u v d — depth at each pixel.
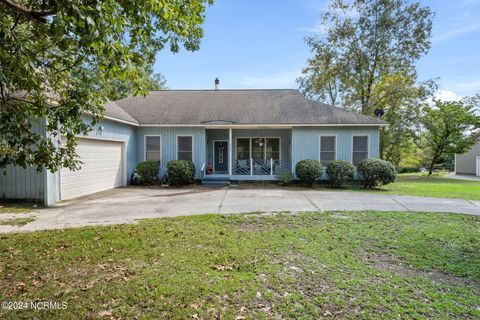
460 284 3.37
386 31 20.23
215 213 7.02
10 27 3.41
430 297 3.04
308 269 3.72
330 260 4.04
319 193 10.63
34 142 4.13
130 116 13.54
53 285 3.22
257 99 16.00
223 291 3.10
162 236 5.05
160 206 7.96
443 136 20.95
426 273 3.67
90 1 2.35
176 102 15.57
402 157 23.73
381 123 13.16
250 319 2.60
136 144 13.94
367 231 5.50
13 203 8.05
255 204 8.27
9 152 3.91
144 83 3.91
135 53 3.46
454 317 2.68
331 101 26.84
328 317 2.65
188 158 13.90
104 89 4.71
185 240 4.84
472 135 22.02
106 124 11.17
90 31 2.34
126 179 12.85
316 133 13.73
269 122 13.40
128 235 5.10
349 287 3.24
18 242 4.72
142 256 4.10
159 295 2.99
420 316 2.68
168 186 12.67
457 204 8.38
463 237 5.17
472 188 12.52
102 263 3.85
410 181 16.47
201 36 4.63
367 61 20.94
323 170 13.21
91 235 5.11
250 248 4.47
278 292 3.11
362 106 21.33
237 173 14.70
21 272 3.57
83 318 2.60
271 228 5.69
